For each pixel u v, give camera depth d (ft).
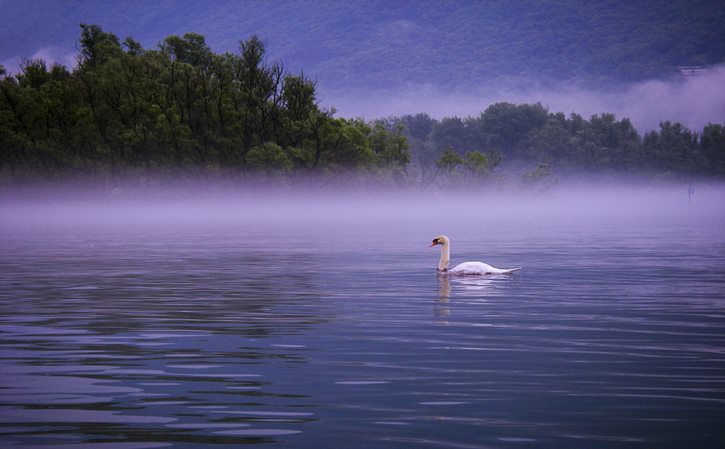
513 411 35.17
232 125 457.68
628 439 31.09
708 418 33.94
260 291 82.12
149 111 443.73
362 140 484.74
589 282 89.56
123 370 43.91
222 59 493.77
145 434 32.01
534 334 54.75
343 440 31.14
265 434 31.94
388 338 53.36
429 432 32.09
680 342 51.70
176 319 62.95
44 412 35.35
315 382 40.78
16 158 423.64
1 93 431.43
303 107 495.41
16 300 75.77
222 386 40.01
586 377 41.70
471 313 65.16
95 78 456.45
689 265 111.75
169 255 137.49
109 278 97.04
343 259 125.29
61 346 51.44
